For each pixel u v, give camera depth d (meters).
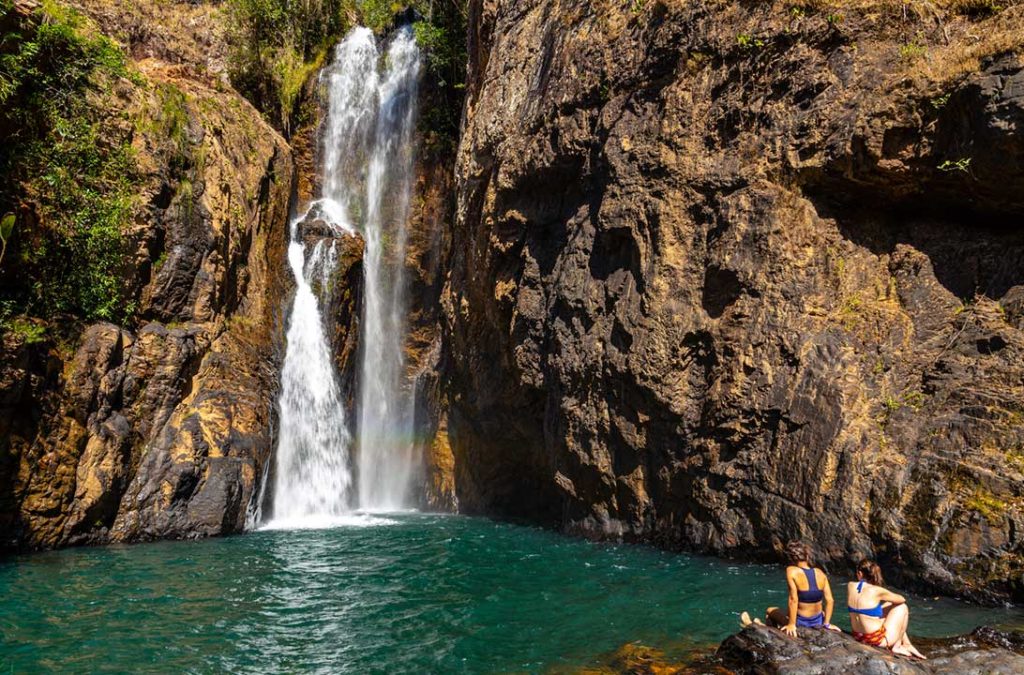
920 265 12.18
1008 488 9.73
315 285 21.02
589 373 14.84
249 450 16.88
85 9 20.11
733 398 12.59
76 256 15.12
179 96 18.38
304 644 8.87
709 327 13.15
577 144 15.87
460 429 20.33
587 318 15.02
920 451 10.77
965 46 11.38
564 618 9.68
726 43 13.65
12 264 14.27
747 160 13.20
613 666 7.85
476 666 8.05
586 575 11.91
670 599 10.36
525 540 15.30
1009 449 10.02
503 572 12.31
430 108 24.27
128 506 15.15
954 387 10.97
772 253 12.68
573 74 16.28
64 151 15.38
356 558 13.55
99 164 15.90
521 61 18.20
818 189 12.77
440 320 21.84
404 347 22.97
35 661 8.33
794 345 12.22
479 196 19.19
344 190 24.92
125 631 9.34
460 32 24.17
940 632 8.38
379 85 25.45
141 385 15.77
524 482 19.02
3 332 13.34
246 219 19.03
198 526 15.67
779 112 12.95
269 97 24.92
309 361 20.33
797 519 11.51
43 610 10.20
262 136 20.62
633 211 14.25
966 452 10.30
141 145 16.72
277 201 20.78
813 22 12.77
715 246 13.27
